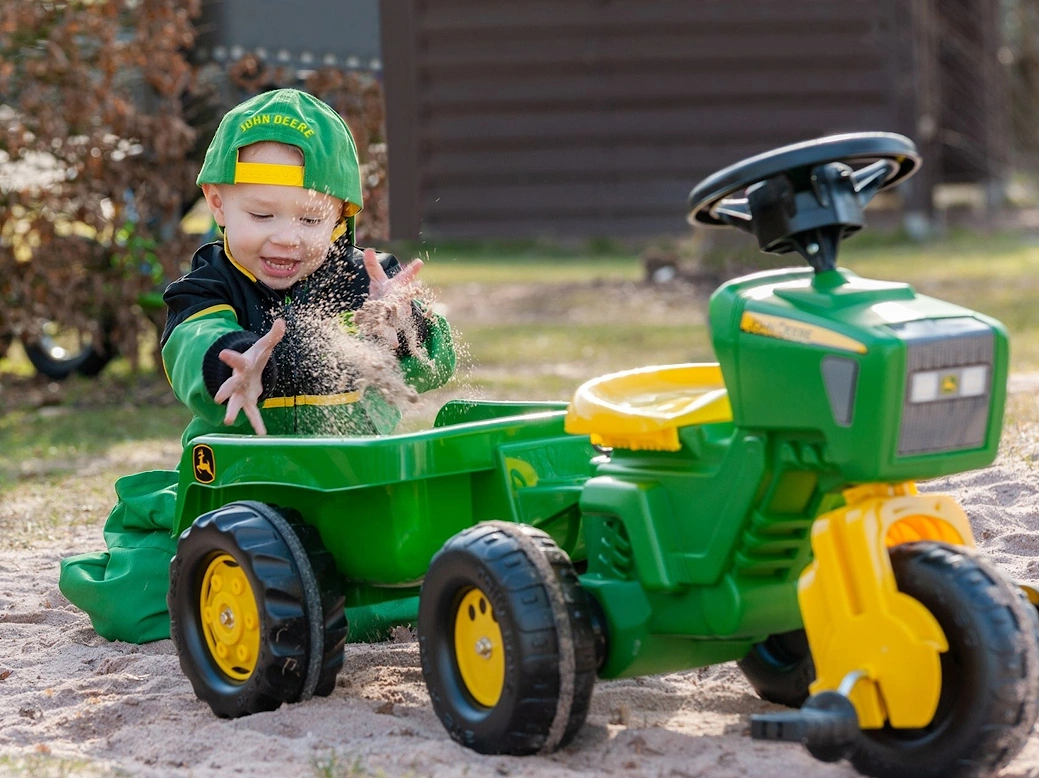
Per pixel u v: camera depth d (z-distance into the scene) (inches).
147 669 131.7
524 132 678.5
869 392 87.5
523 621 96.8
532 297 534.9
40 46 337.4
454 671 104.7
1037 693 88.9
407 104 546.3
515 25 668.7
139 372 377.4
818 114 668.7
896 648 90.7
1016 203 808.3
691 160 677.3
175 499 140.3
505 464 113.9
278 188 128.5
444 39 673.0
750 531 97.2
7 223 344.2
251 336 121.9
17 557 182.9
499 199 685.3
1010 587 91.4
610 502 103.5
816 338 90.4
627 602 102.9
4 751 107.1
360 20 353.7
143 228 343.6
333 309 135.2
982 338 90.7
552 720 97.3
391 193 550.9
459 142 682.8
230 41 352.8
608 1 666.2
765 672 116.6
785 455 94.1
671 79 671.1
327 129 132.2
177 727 111.7
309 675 112.4
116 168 339.6
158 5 335.3
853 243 670.5
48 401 336.5
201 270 131.7
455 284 582.6
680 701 118.8
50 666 135.6
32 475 242.7
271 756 102.3
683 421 100.0
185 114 352.8
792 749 102.0
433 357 139.4
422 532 113.4
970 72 719.1
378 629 140.7
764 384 93.5
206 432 135.7
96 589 143.3
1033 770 96.4
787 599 101.3
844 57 665.0
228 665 117.3
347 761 99.7
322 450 112.0
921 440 89.3
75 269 348.8
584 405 106.4
